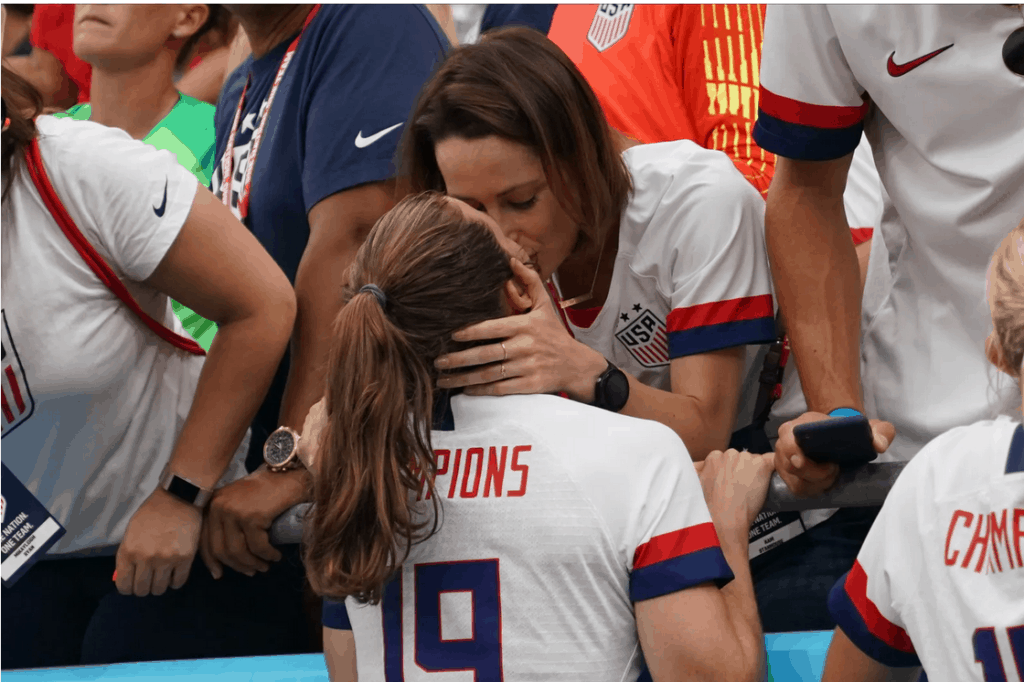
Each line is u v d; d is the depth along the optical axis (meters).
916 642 3.59
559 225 5.46
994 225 5.19
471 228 4.31
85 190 5.30
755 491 4.81
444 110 5.21
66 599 6.33
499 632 3.89
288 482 5.66
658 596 3.83
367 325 3.97
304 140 7.17
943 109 5.12
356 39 6.95
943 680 3.46
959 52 4.96
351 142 6.77
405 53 6.98
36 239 5.29
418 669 3.95
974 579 3.37
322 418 5.59
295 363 6.76
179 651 6.28
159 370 5.91
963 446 3.60
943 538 3.50
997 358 3.54
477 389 4.25
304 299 6.74
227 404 5.65
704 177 5.86
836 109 5.44
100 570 6.33
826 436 4.45
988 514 3.39
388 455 3.89
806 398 5.60
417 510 4.02
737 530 4.64
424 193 4.44
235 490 5.68
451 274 4.20
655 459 3.97
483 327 4.20
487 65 5.21
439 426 4.19
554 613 3.87
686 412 5.55
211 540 5.71
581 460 3.93
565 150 5.25
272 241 7.41
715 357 5.77
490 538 3.93
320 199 6.78
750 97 8.52
